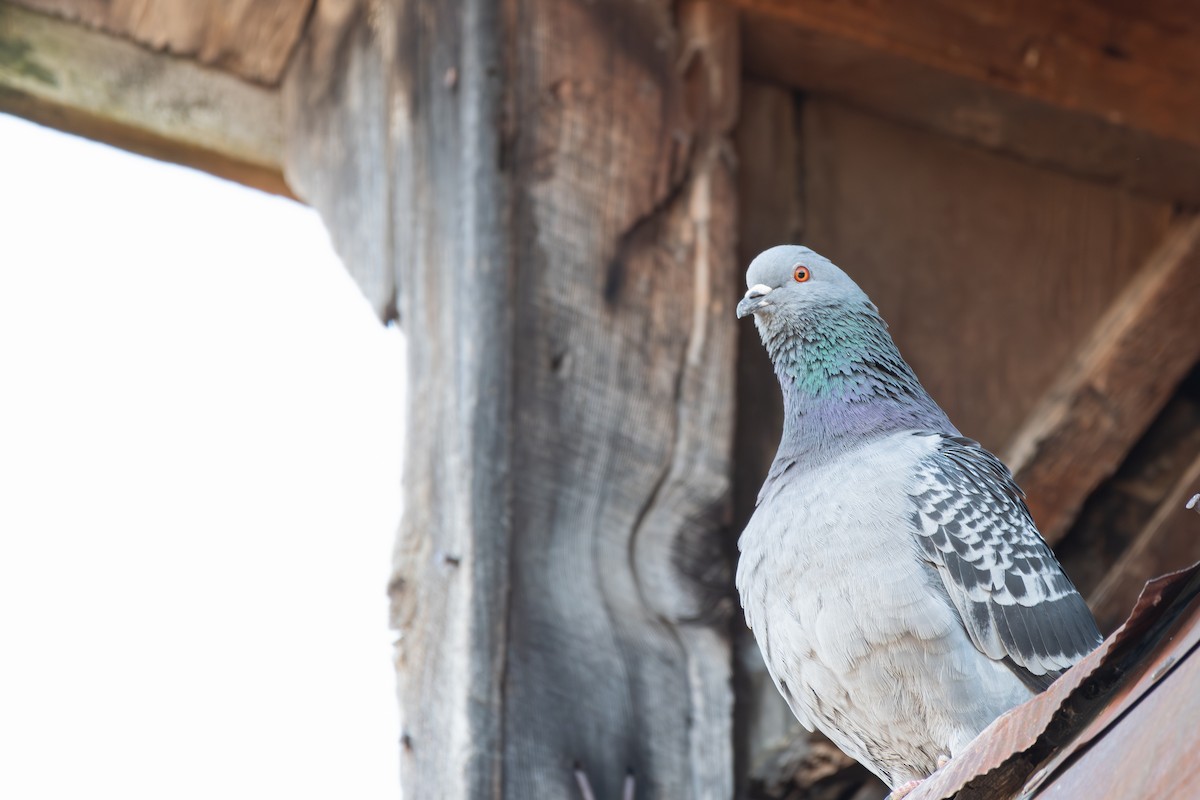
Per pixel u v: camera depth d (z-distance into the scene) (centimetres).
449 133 1062
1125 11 1207
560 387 1016
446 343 1036
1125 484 1218
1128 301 1220
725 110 1112
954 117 1210
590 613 978
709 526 1027
